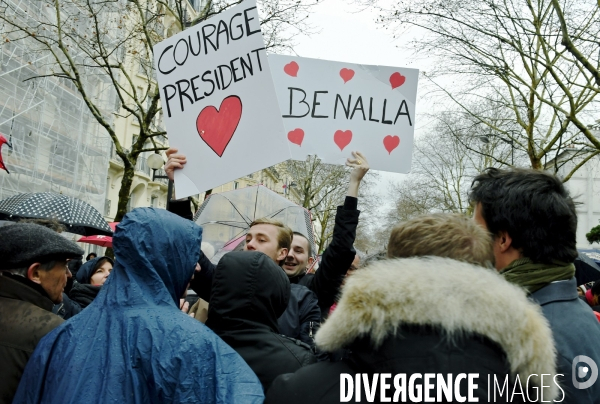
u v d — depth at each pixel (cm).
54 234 250
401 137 414
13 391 214
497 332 141
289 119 413
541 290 199
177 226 205
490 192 213
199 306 396
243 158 354
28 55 1717
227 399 178
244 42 360
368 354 149
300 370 167
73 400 174
